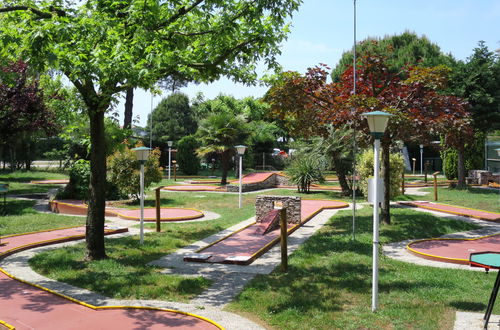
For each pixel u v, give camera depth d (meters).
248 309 6.67
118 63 7.87
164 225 14.12
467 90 22.61
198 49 10.82
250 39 10.23
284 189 25.91
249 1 10.20
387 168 13.47
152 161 19.36
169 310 6.54
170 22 9.73
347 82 13.66
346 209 17.55
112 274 8.39
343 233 12.46
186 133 50.84
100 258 9.52
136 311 6.54
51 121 21.48
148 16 8.56
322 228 13.45
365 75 13.46
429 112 12.61
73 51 7.84
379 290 7.49
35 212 16.27
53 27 7.58
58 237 11.70
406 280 8.03
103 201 9.68
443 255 9.89
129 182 18.75
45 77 13.29
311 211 16.59
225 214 16.72
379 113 6.60
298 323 6.09
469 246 10.91
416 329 5.89
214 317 6.35
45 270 8.66
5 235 11.98
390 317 6.29
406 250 10.69
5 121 19.92
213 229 13.33
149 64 9.19
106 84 8.88
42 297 7.14
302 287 7.66
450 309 6.66
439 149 17.38
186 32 11.13
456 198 19.77
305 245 10.98
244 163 42.69
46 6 9.19
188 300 7.10
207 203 19.55
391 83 13.57
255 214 15.23
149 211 16.97
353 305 6.80
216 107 47.62
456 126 12.49
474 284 7.86
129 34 8.92
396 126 11.52
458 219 15.09
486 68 22.41
